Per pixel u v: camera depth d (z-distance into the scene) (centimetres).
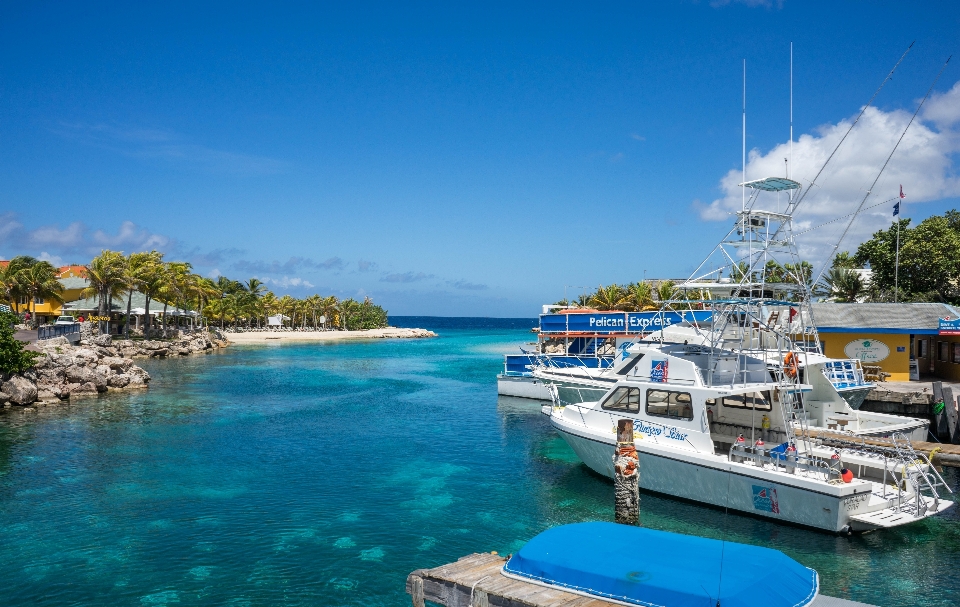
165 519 2141
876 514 1897
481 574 1316
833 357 4062
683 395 2259
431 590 1315
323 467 2828
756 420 2372
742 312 2588
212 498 2370
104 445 3206
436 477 2664
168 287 8962
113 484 2534
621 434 1839
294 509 2253
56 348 5000
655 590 1115
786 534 1930
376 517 2172
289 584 1672
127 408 4331
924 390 3397
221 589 1642
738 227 2277
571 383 3778
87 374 4934
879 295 6006
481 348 12494
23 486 2492
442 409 4488
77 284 9425
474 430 3691
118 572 1738
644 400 2366
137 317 9600
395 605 1560
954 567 1712
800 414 2297
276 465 2858
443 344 13975
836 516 1848
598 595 1162
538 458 2984
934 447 2550
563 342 5894
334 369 7631
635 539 1312
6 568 1761
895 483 2083
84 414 4066
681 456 2167
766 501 1991
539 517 2169
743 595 1079
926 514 1888
